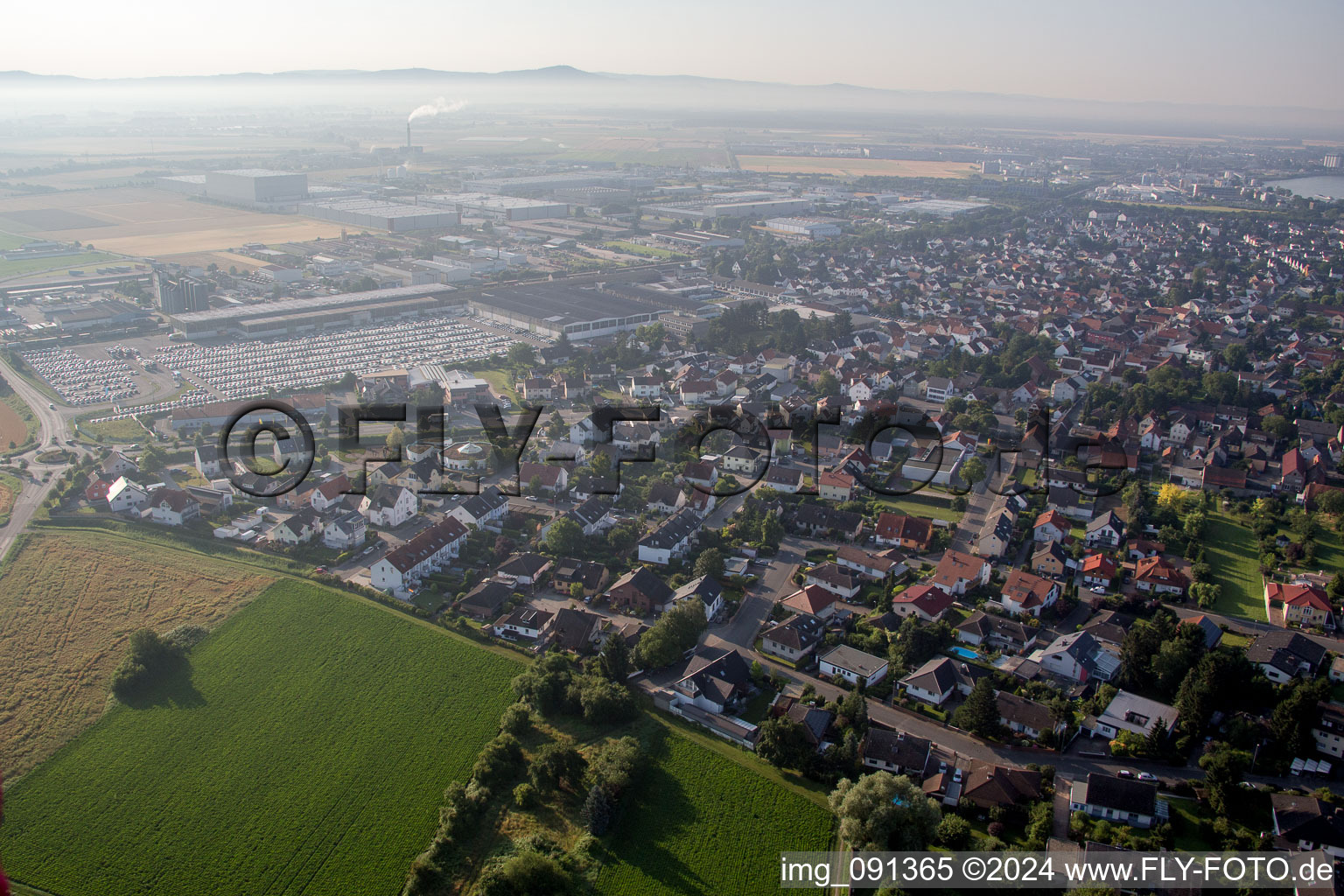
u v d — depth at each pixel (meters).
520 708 132.50
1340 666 145.12
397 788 123.44
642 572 170.88
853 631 159.75
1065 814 116.38
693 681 138.75
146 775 126.50
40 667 148.00
